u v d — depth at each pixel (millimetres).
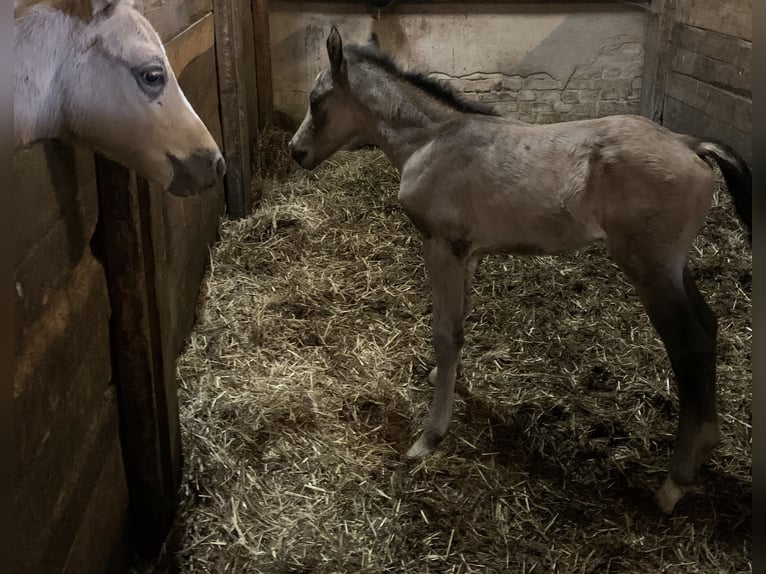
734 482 2217
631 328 3020
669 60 5082
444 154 2223
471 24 5230
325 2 5102
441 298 2311
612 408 2555
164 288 1887
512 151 2141
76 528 1490
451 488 2203
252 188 4262
